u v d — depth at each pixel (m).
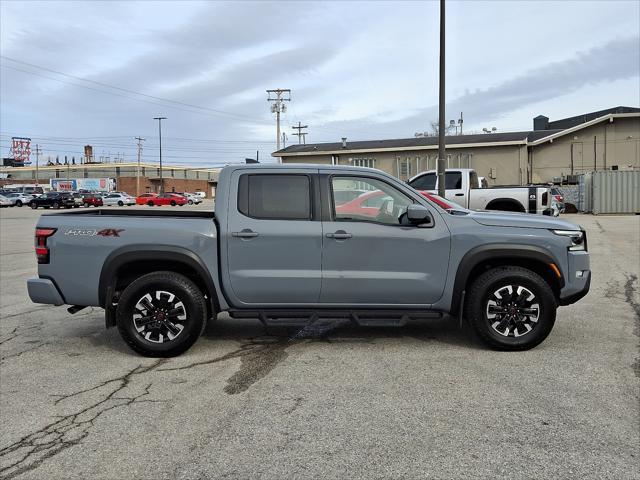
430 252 5.13
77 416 3.88
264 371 4.78
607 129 37.91
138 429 3.65
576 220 24.67
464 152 39.00
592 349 5.30
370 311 5.23
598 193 29.86
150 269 5.36
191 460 3.23
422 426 3.64
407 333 5.98
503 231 5.13
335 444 3.40
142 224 5.15
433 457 3.23
